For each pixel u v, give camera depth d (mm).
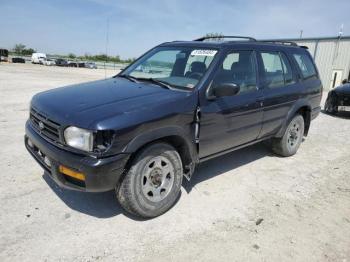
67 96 3199
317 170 4633
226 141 3766
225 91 3250
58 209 3145
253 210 3350
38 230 2785
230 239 2822
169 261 2498
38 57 54562
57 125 2764
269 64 4414
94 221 2980
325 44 22781
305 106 5125
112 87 3494
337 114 10062
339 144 6203
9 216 2965
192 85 3377
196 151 3385
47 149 2820
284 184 4059
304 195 3771
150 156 2910
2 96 10156
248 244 2764
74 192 3496
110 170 2607
